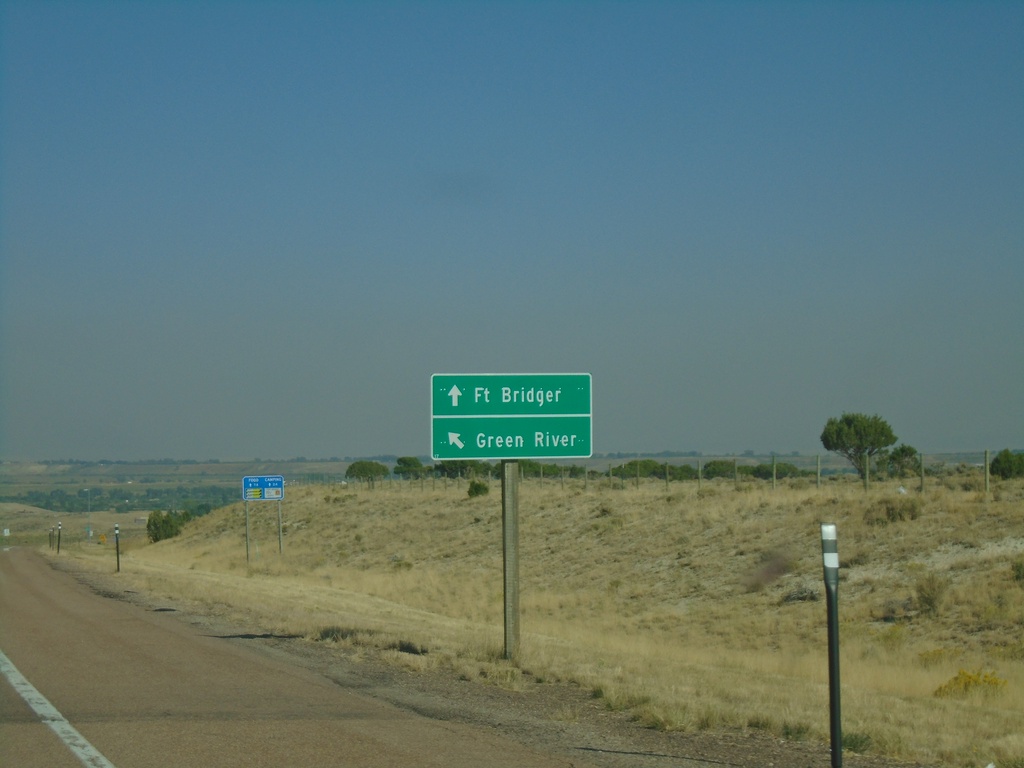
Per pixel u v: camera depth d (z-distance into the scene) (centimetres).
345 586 4691
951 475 5491
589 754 989
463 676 1481
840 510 4034
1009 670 2181
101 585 3653
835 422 6347
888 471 6119
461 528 6106
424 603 3912
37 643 1811
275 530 7844
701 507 4781
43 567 5372
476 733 1073
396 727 1088
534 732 1092
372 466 11750
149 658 1616
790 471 8294
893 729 1173
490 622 3198
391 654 1653
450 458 1659
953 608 2803
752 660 2292
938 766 991
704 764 959
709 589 3672
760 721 1152
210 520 9781
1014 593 2753
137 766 898
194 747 973
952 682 1845
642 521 4856
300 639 1930
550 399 1697
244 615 2433
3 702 1211
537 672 1516
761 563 3725
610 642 2528
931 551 3328
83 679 1394
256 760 923
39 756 934
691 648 2769
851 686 1891
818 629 2889
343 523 7269
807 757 1002
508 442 1680
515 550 1686
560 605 3831
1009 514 3412
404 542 6162
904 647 2559
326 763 914
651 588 3869
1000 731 1270
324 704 1223
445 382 1672
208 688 1327
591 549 4678
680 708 1199
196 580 4138
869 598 3075
